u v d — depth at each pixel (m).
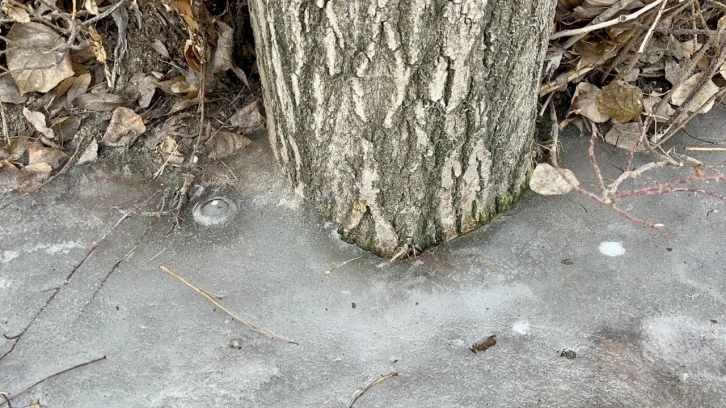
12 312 1.00
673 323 1.00
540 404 0.95
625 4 1.06
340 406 0.95
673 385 0.96
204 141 1.14
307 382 0.96
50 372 0.96
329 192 1.05
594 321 1.00
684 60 1.16
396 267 1.04
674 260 1.04
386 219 1.03
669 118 1.13
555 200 1.10
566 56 1.14
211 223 1.07
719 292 1.02
